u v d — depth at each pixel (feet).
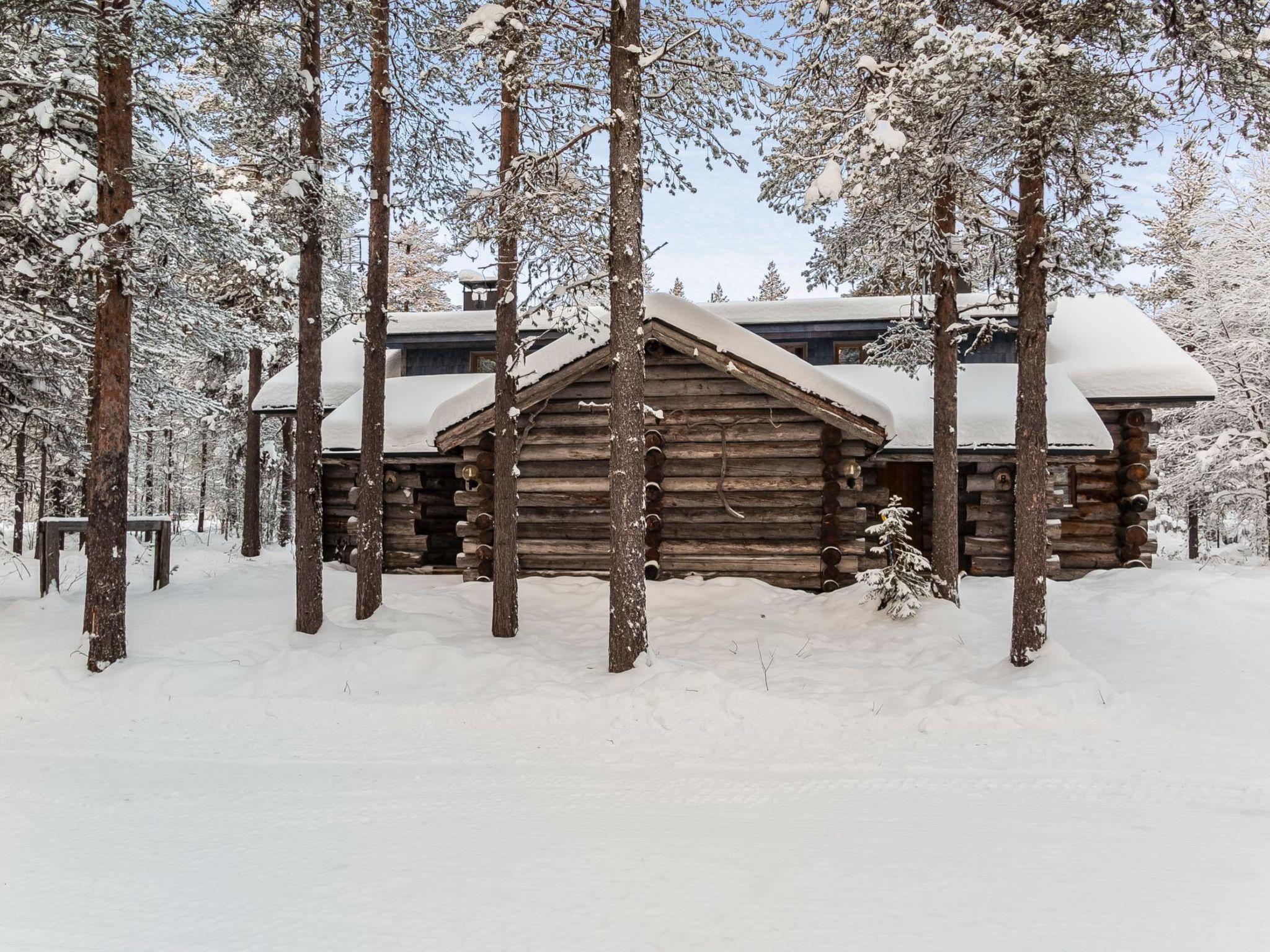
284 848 14.82
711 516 40.70
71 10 28.09
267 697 25.88
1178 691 24.70
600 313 42.42
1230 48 22.56
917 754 20.31
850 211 34.81
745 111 30.19
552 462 42.19
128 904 12.58
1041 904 12.23
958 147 26.91
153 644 31.42
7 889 13.17
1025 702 22.71
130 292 28.91
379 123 35.04
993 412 47.60
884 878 13.20
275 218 32.86
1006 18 24.85
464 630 34.40
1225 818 15.72
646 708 24.22
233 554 65.16
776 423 39.99
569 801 17.34
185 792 18.24
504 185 30.81
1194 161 26.50
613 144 28.63
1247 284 64.08
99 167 29.09
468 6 34.83
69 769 20.17
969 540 47.96
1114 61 24.97
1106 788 17.57
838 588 39.22
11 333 36.11
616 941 11.19
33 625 34.50
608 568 41.60
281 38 32.89
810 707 23.61
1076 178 25.54
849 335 59.72
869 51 31.42
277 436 88.33
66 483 61.52
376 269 35.76
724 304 60.80
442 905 12.39
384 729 23.67
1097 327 58.08
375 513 36.06
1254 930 11.41
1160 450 70.18
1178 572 45.73
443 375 62.95
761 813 16.38
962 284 58.08
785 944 11.08
